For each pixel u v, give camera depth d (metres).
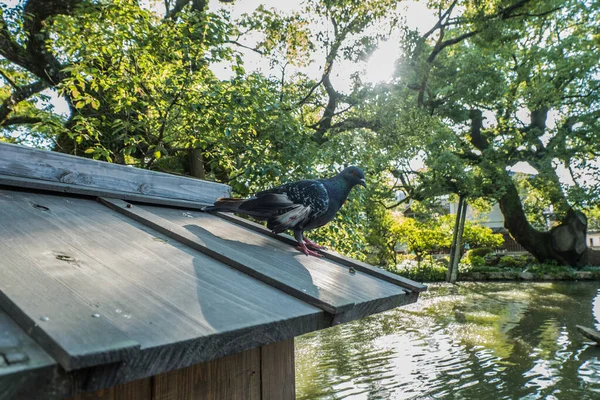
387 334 9.41
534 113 20.83
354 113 13.46
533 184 22.39
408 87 15.12
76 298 1.03
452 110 15.98
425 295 15.31
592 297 14.30
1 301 0.95
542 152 20.00
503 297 14.61
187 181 2.81
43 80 8.74
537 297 14.48
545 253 22.67
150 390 1.33
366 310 1.66
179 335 0.96
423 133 11.84
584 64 17.67
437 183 18.05
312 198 2.53
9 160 1.93
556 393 5.99
